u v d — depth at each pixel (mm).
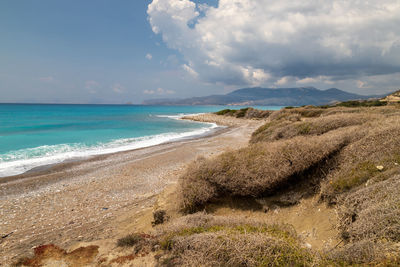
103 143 19484
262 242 2969
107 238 5070
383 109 13352
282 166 5621
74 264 3732
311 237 3891
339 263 2570
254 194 5547
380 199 3385
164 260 3322
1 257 4508
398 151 4820
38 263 3928
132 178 10531
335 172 5293
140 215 6578
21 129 26734
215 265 2865
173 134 26000
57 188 9289
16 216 6855
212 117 53844
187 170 6910
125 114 68562
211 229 3852
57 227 6090
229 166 6211
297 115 17109
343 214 3713
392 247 2395
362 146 5594
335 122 10258
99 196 8461
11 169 11789
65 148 17109
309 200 4996
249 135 24344
